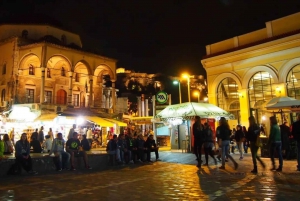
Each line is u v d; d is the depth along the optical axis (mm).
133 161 15891
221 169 10680
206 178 8781
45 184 8773
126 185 8148
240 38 24453
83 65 35031
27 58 29031
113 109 34344
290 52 20672
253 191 6555
